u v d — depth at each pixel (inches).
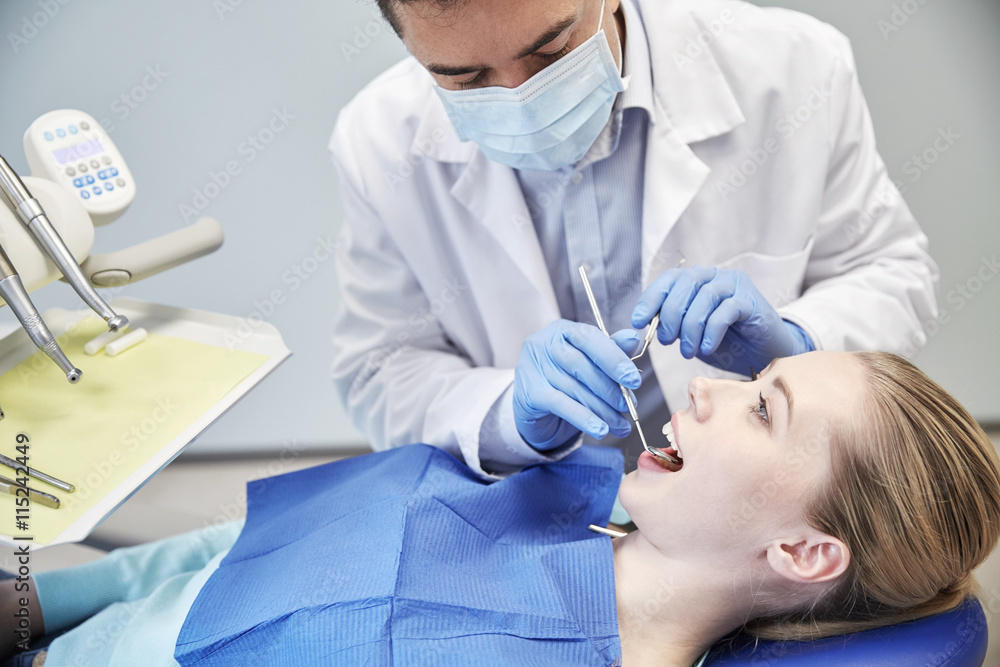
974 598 42.5
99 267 45.5
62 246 39.8
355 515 45.4
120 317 40.3
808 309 51.5
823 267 59.8
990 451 39.7
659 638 42.9
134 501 83.3
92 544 67.0
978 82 86.3
